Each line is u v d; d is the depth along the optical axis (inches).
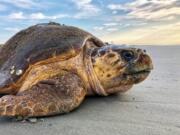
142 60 24.3
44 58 23.3
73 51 23.8
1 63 26.8
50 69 23.4
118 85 25.1
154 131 17.8
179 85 33.4
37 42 24.9
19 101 19.2
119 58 24.2
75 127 18.5
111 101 25.2
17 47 26.5
